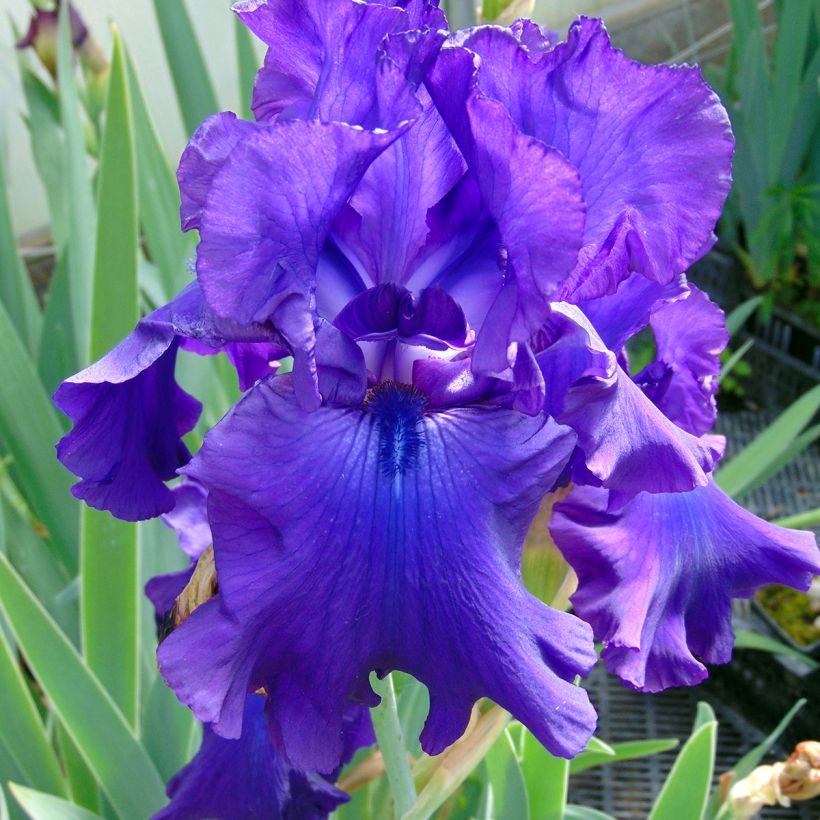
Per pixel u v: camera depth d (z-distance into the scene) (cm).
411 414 27
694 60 126
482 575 26
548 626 26
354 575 25
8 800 44
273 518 25
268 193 25
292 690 26
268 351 31
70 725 40
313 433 26
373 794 41
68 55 58
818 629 71
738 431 92
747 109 86
